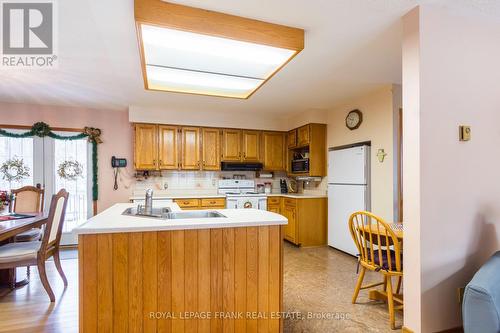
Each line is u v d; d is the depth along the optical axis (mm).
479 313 1416
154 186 4867
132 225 1659
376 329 2066
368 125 3732
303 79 3203
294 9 1854
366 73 3016
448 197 1915
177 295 1707
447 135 1923
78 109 4531
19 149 4273
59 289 2777
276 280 1901
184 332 1714
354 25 2072
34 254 2502
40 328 2068
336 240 4164
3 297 2594
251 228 1854
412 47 1901
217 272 1780
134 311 1640
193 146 4758
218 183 5078
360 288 2477
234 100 4070
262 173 5480
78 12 1888
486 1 1837
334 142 4453
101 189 4629
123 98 3980
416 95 1868
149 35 1815
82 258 1581
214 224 1755
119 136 4734
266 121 5184
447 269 1894
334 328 2076
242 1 1759
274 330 1884
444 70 1922
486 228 2020
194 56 2102
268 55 2123
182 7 1752
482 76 2049
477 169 2014
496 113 2092
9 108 4211
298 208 4414
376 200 3562
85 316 1576
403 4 1842
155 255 1676
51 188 4398
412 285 1880
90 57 2590
